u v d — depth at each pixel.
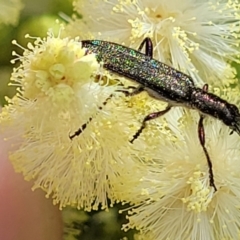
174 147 0.08
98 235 0.08
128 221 0.08
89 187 0.08
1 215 0.08
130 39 0.08
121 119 0.08
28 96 0.07
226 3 0.08
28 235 0.08
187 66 0.08
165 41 0.08
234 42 0.08
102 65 0.08
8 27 0.09
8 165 0.08
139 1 0.08
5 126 0.08
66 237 0.08
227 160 0.08
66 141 0.08
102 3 0.08
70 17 0.09
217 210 0.08
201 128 0.08
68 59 0.07
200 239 0.08
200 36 0.08
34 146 0.08
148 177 0.08
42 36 0.09
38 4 0.09
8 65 0.09
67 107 0.07
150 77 0.08
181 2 0.08
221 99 0.08
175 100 0.08
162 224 0.08
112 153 0.08
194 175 0.08
